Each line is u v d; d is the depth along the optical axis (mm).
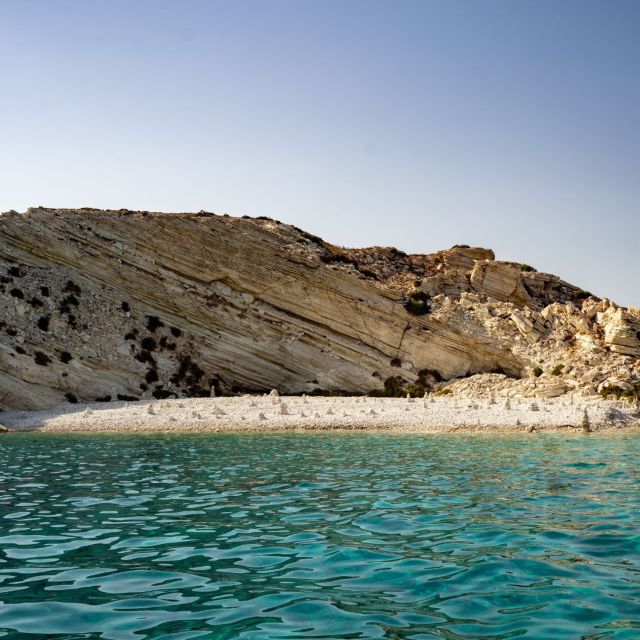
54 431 45406
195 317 68438
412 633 10000
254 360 68375
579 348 68000
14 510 18500
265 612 10789
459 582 12273
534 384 61844
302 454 31672
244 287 69625
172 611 10820
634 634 9953
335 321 70000
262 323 69062
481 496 20484
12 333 58438
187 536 15570
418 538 15359
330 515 17797
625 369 62281
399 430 43781
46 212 68750
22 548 14516
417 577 12539
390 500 19891
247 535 15656
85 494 20938
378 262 84312
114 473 25578
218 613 10742
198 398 58969
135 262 69062
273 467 27172
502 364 69500
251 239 70500
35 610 10836
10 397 54688
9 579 12414
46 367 57219
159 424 45656
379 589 11898
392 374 68812
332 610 10891
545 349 69000
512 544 14812
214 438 39844
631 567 13125
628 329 67000
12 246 67062
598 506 18922
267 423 45312
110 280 68438
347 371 68500
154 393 61531
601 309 73812
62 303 64062
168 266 69312
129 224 69500
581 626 10266
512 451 32688
